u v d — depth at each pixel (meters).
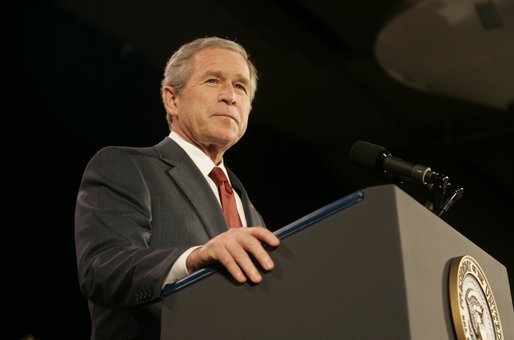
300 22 6.18
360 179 7.94
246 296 1.39
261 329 1.35
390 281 1.24
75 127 6.94
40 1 5.96
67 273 7.01
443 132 7.55
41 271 6.95
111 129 7.03
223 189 2.30
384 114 7.38
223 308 1.41
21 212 6.88
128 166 2.03
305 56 6.57
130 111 6.95
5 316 6.81
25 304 6.90
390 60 6.30
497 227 7.63
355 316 1.26
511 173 7.55
